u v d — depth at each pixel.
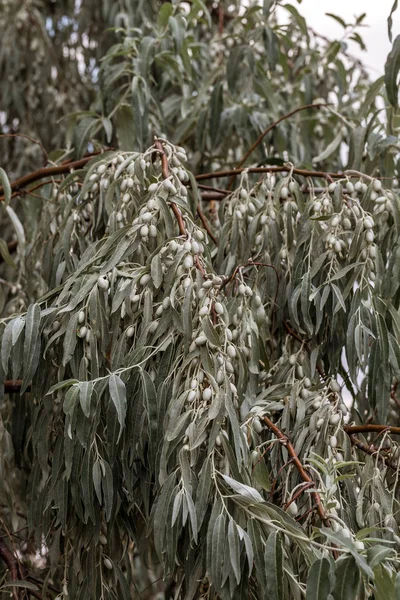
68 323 1.45
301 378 1.64
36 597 1.80
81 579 1.59
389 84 1.77
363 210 1.62
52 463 1.53
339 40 2.52
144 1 2.89
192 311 1.39
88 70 3.29
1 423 1.85
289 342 1.71
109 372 1.44
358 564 1.09
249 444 1.50
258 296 1.64
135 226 1.50
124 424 1.41
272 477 1.57
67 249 1.79
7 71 3.23
